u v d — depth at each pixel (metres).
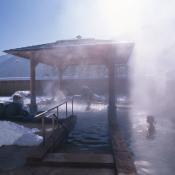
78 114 12.88
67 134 8.02
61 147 6.62
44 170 4.53
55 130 7.31
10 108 10.73
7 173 4.38
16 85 25.31
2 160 5.07
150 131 8.42
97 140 7.41
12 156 5.32
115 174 4.31
